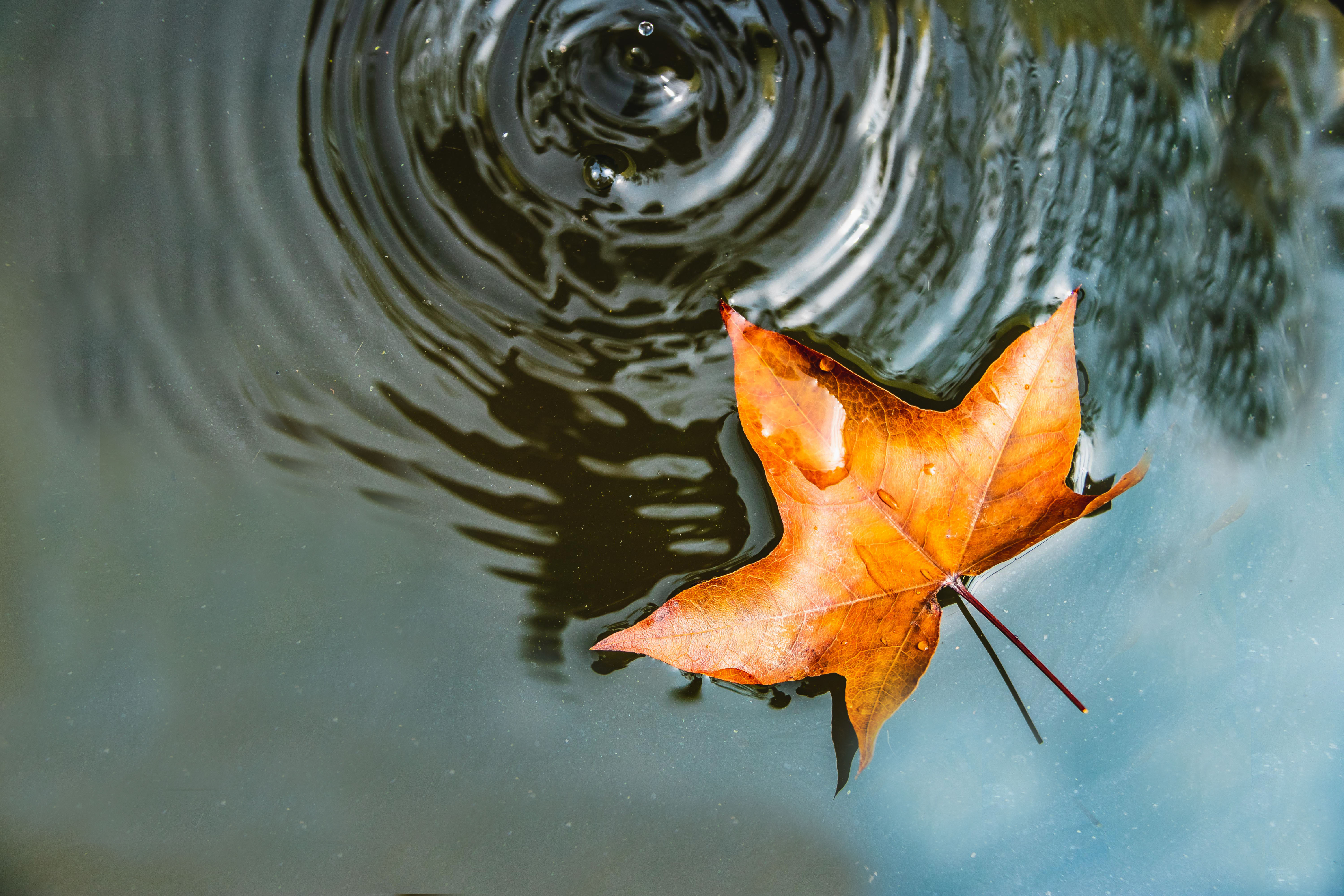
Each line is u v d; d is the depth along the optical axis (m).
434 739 0.97
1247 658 0.97
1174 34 1.01
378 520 0.98
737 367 0.95
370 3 1.02
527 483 0.98
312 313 1.00
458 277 1.00
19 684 0.97
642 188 1.00
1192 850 0.96
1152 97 1.00
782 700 0.97
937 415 0.95
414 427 0.99
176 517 0.98
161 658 0.97
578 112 1.01
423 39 1.02
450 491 0.98
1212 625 0.97
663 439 0.98
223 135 1.01
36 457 0.98
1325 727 0.96
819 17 1.01
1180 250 0.99
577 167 1.01
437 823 0.96
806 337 0.99
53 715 0.97
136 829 0.96
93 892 0.96
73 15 1.01
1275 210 1.00
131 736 0.97
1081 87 1.00
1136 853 0.96
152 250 1.00
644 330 0.99
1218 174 1.00
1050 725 0.96
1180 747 0.96
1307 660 0.97
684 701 0.97
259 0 1.02
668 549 0.97
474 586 0.97
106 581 0.98
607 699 0.97
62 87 1.01
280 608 0.98
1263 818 0.96
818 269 1.00
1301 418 0.98
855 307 0.99
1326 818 0.96
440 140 1.01
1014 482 0.95
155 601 0.98
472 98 1.01
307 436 0.99
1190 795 0.96
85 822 0.96
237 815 0.96
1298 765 0.96
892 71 1.01
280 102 1.01
